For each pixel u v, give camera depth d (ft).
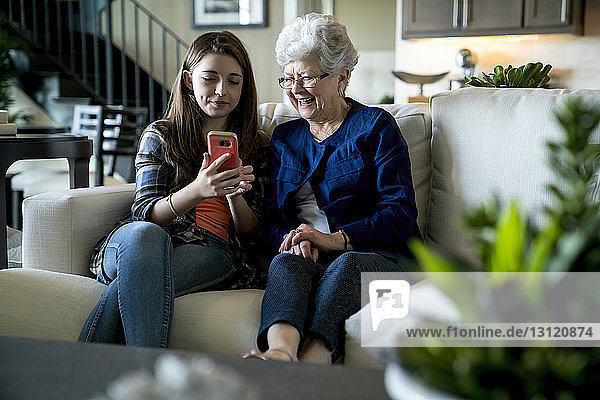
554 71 16.63
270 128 7.29
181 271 5.84
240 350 5.15
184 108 6.57
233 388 2.19
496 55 17.22
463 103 6.54
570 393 2.22
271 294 5.12
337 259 5.41
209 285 6.01
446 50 17.74
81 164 8.59
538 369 2.22
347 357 5.00
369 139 6.24
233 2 23.45
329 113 6.42
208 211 6.48
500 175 6.22
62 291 5.62
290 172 6.52
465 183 6.36
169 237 5.55
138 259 5.19
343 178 6.27
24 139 7.92
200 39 6.58
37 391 3.10
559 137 6.02
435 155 6.60
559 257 2.28
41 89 20.54
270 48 23.27
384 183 6.16
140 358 3.54
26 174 14.06
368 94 24.25
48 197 6.22
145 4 24.25
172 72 24.25
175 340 5.40
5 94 20.03
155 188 6.32
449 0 16.76
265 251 6.64
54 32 22.48
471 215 2.45
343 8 24.41
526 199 6.06
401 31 18.07
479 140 6.37
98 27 22.97
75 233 6.17
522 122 6.24
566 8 15.64
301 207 6.54
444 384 2.33
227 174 5.91
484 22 16.40
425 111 6.82
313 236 5.83
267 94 23.50
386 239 5.97
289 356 4.51
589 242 2.27
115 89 22.26
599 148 2.40
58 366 3.42
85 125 13.84
